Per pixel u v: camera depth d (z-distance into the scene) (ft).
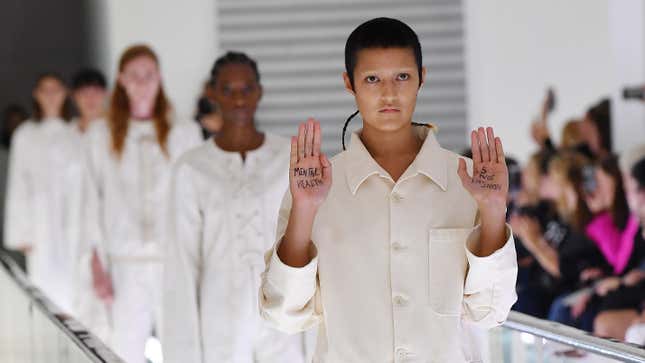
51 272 41.06
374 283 12.44
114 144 26.11
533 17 44.91
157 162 26.21
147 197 26.11
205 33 52.34
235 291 19.16
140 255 25.91
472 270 12.05
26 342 26.23
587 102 41.16
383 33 12.23
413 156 12.87
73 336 18.28
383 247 12.49
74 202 39.32
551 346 16.28
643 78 34.83
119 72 26.35
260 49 52.29
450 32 50.44
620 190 26.27
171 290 19.38
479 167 11.79
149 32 52.49
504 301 12.26
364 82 12.31
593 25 40.19
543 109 38.45
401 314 12.37
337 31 52.01
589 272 26.37
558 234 28.30
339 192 12.67
